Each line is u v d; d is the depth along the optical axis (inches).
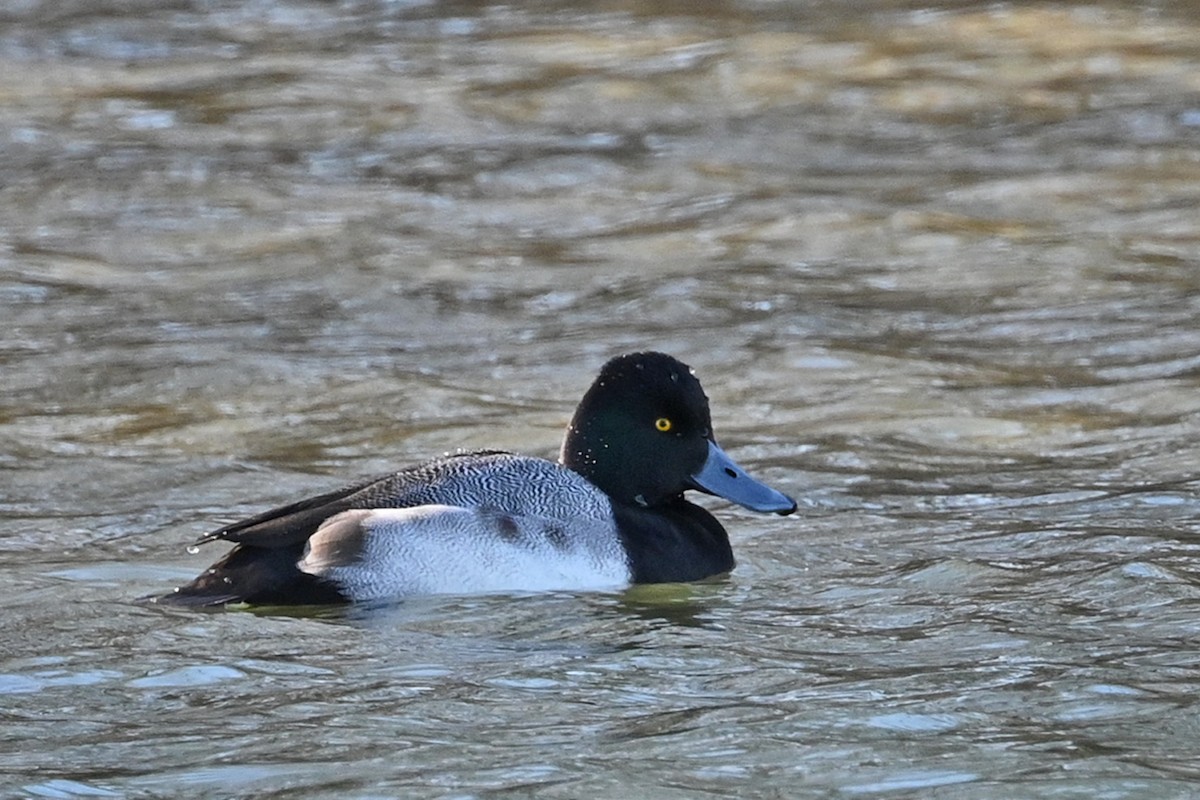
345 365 615.2
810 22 1192.8
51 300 699.4
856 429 542.6
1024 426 542.6
